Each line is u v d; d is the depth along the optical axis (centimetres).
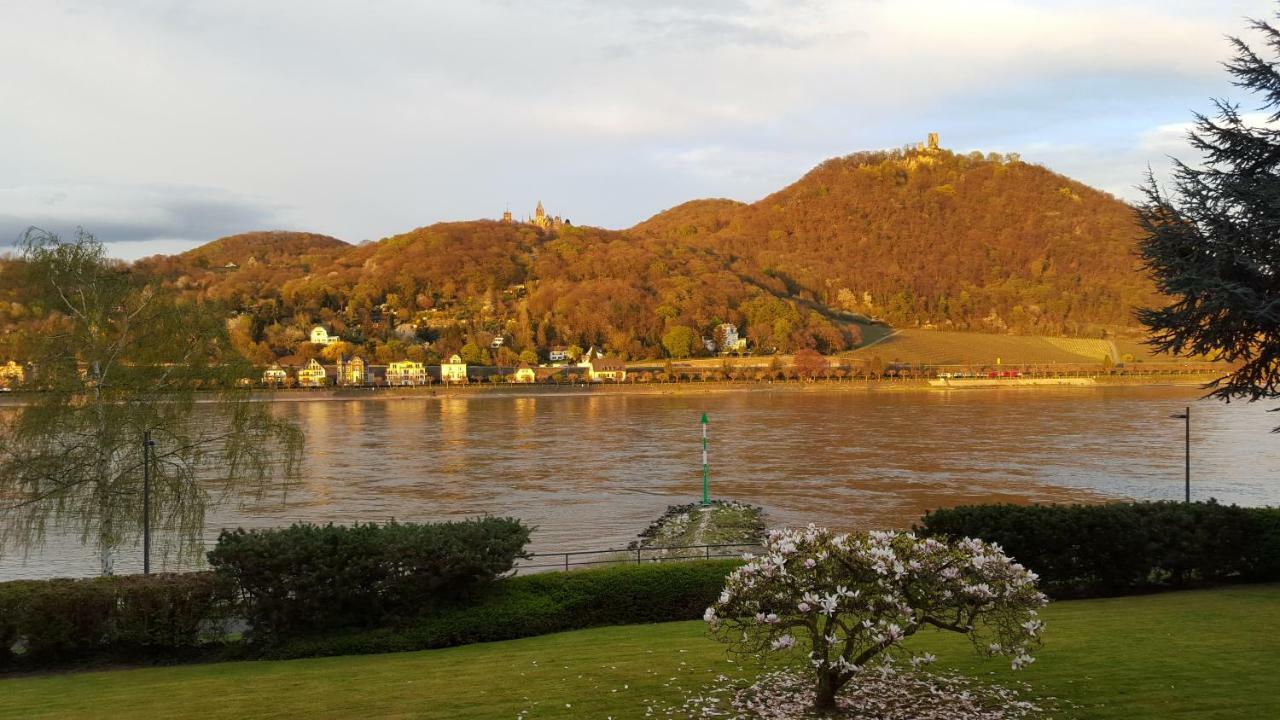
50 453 3756
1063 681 1516
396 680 1748
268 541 2247
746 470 8806
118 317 3944
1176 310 2178
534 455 10325
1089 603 2350
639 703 1471
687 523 5812
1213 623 1988
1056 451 10056
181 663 2197
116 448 3816
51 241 3900
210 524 6219
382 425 14612
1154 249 2228
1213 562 2570
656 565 2467
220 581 2242
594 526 6194
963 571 1331
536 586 2367
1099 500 6981
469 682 1673
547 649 1973
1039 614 2142
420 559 2230
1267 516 2611
